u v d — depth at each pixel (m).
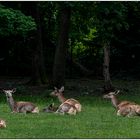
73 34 33.28
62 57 29.30
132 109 18.28
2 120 15.62
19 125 16.02
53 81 29.28
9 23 24.14
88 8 27.75
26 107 18.64
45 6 34.03
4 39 39.97
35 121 16.81
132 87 33.47
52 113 18.73
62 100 20.42
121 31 39.97
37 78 32.44
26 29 24.70
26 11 31.69
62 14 29.22
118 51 41.41
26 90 29.36
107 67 29.20
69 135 14.48
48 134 14.62
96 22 27.66
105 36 27.92
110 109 20.62
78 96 26.88
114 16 27.39
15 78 40.03
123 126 16.11
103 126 16.05
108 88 29.14
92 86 33.31
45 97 25.52
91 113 19.09
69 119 17.33
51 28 40.66
